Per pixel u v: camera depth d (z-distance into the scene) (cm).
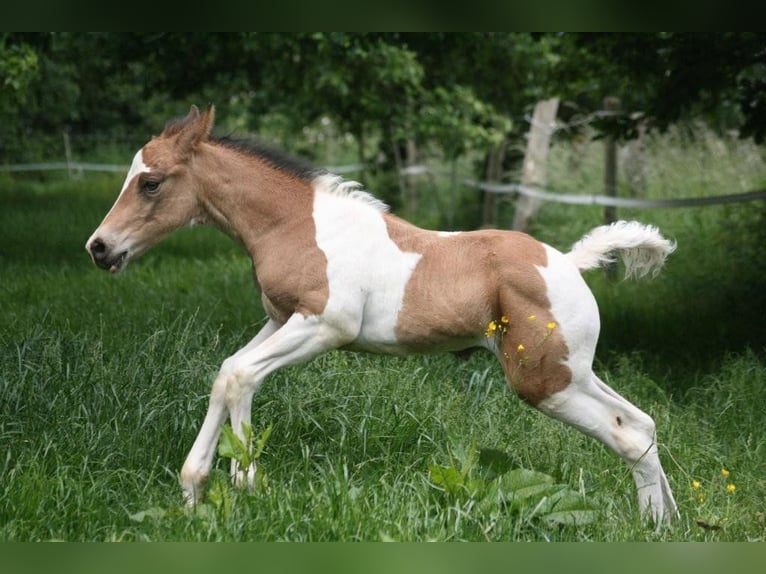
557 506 470
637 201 1112
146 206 517
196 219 532
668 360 787
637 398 667
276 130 1831
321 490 468
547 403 501
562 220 1480
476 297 501
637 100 1134
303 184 528
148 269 1105
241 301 918
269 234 522
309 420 559
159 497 491
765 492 537
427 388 625
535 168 1410
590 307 500
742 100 901
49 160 2327
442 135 1405
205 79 1382
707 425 636
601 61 961
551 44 1262
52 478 475
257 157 530
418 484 495
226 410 502
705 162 1501
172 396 571
